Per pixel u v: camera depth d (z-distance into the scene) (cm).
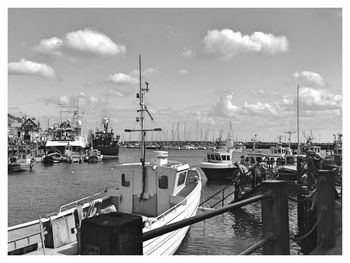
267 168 2773
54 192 3291
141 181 1229
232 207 287
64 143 7812
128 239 186
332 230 569
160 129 1225
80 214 943
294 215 1869
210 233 1558
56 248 831
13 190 3425
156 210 1209
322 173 582
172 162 1382
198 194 1440
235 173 2395
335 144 4106
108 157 8919
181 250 1302
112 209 1181
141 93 1222
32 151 7300
